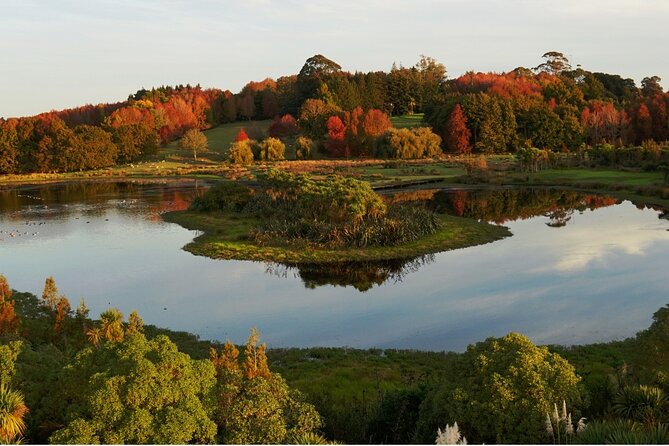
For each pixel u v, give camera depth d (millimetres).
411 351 28297
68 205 86312
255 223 62781
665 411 14422
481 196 85125
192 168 130750
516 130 147250
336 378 23812
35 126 143125
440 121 149000
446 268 45375
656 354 18328
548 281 40156
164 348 15664
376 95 192375
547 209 72562
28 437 14641
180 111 188125
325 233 52656
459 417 15180
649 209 69312
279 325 33750
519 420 14672
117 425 13719
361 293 39781
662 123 135875
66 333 25875
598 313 33031
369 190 58656
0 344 19094
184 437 13672
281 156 137625
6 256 53875
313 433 15547
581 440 12695
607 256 46312
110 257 52344
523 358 15555
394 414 17422
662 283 38156
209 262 49562
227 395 15477
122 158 147250
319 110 163500
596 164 108812
